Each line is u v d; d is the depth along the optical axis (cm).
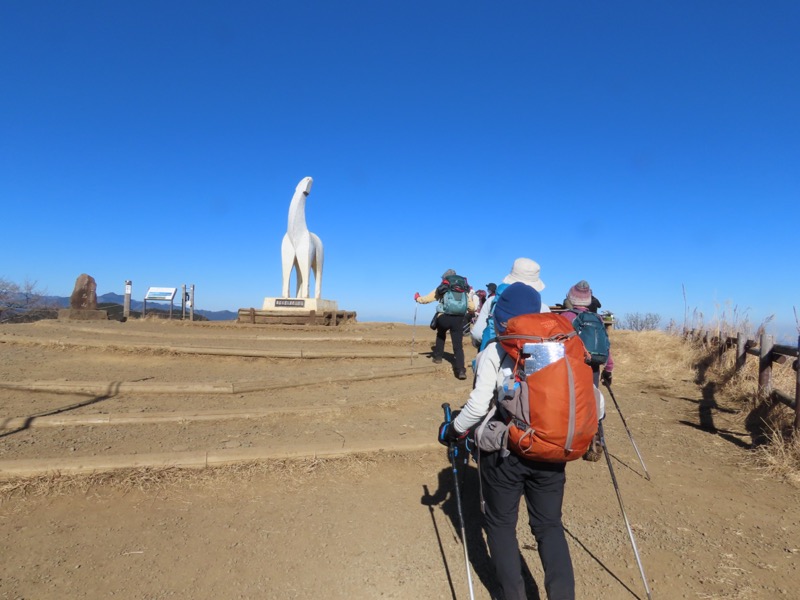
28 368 769
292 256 1584
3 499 400
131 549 355
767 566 358
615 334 1359
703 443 621
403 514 423
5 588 308
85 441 512
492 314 347
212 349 895
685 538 395
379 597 321
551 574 273
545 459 263
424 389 765
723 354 1018
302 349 951
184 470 462
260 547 366
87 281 1465
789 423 619
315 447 512
